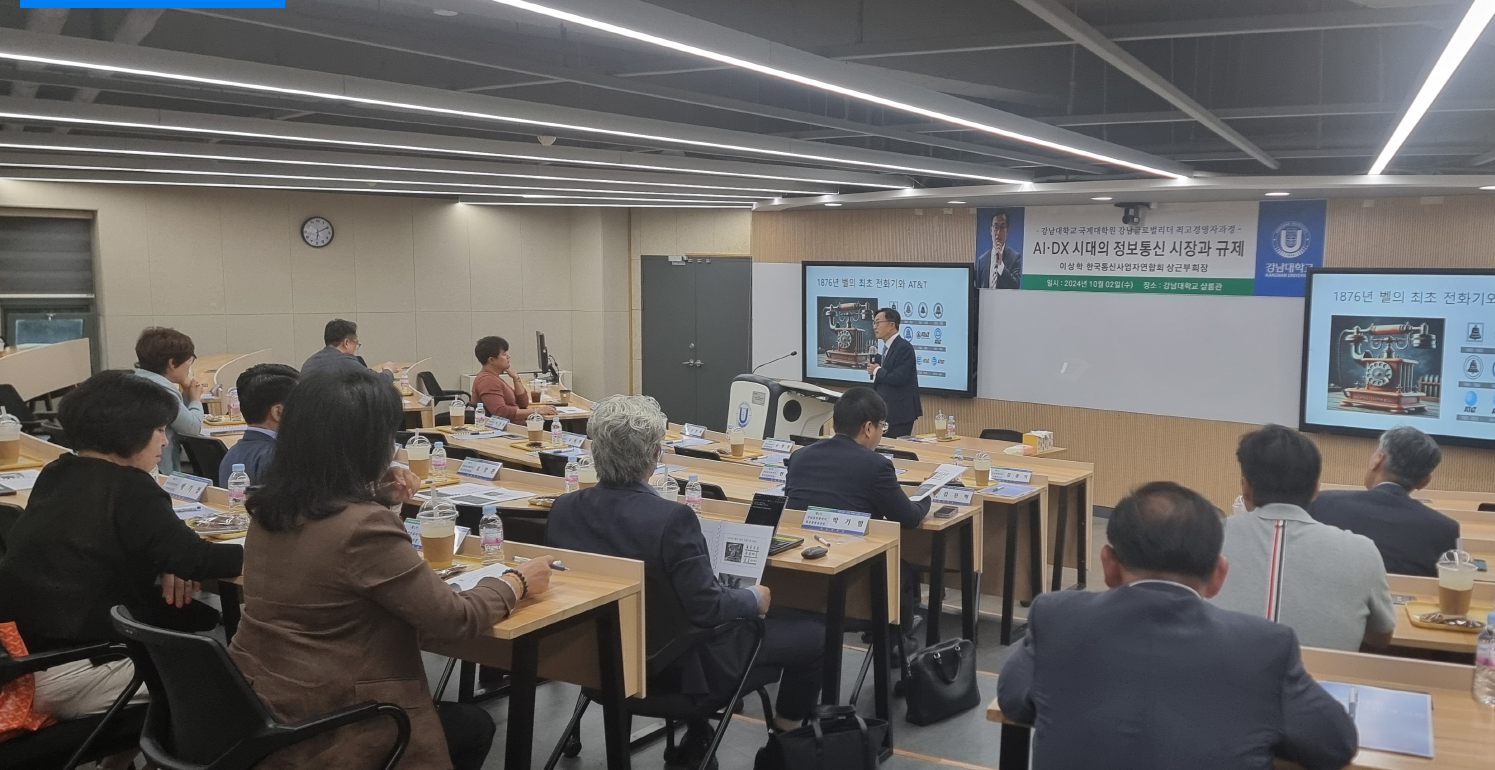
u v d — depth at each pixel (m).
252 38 4.91
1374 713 1.97
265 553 1.97
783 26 4.31
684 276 11.99
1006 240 8.66
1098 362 8.27
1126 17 4.26
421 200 11.54
